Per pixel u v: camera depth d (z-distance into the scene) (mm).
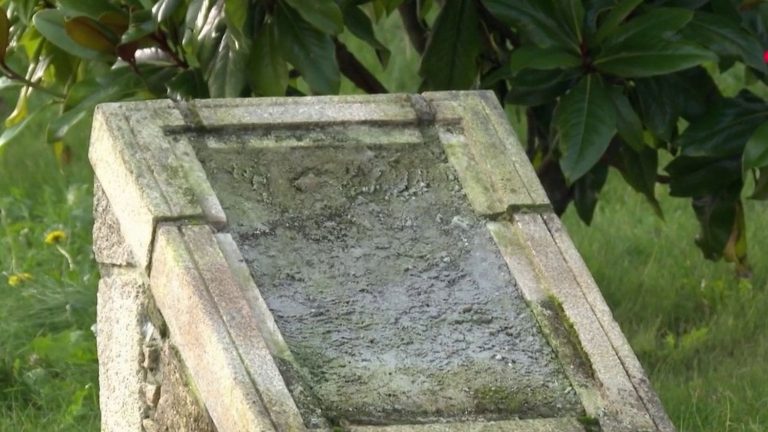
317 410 4441
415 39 7926
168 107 5363
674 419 7352
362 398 4527
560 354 4789
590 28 6352
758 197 6930
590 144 6102
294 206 5164
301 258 4988
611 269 9758
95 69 7191
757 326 8914
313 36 6340
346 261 5016
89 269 9500
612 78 6680
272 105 5465
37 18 6430
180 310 4797
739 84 11711
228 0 6109
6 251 10016
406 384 4605
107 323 5770
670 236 10281
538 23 6270
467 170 5395
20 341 8656
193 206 5004
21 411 7820
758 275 9703
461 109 5617
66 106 6562
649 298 9352
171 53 6660
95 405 7789
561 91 6539
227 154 5273
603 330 4855
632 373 4723
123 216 5180
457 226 5207
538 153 8195
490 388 4652
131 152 5148
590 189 7867
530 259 5098
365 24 6773
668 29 6145
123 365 5566
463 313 4898
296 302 4828
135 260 5234
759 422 7273
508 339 4828
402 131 5523
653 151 7273
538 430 4488
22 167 11727
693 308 9289
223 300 4688
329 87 6312
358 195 5266
